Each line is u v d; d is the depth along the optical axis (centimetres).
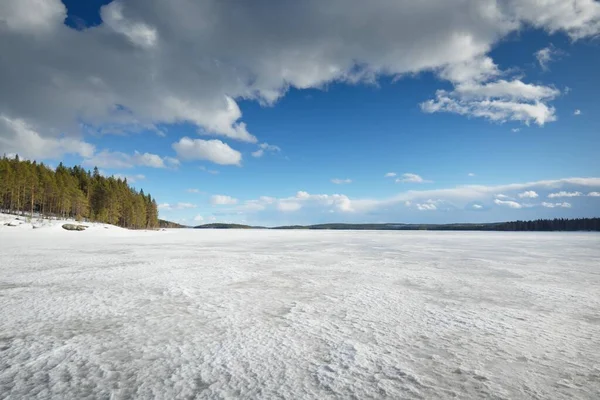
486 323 721
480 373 482
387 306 865
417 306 866
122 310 807
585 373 484
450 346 588
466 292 1044
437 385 446
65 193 6638
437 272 1462
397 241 4297
